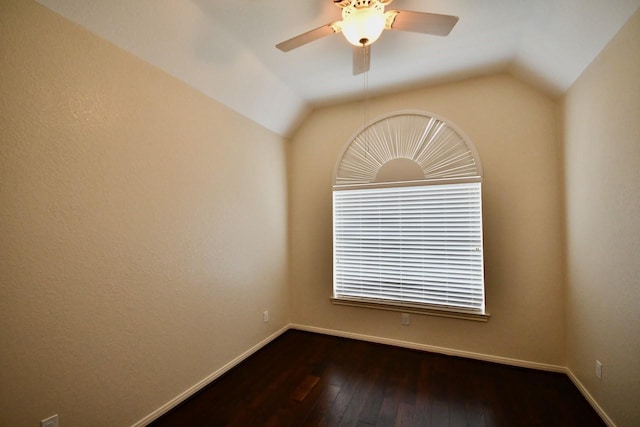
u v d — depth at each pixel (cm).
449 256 262
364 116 299
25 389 124
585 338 195
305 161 328
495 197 249
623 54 147
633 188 143
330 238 313
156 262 183
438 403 196
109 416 155
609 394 167
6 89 119
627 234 148
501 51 219
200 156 218
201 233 217
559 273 230
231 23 186
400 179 280
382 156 290
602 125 169
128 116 167
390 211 286
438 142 268
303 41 162
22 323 124
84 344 145
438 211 267
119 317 161
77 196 143
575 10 156
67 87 139
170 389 190
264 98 268
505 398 200
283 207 322
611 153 161
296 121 321
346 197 307
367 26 143
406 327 279
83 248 145
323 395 206
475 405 193
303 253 327
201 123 219
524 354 239
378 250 290
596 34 160
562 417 179
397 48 216
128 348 166
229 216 246
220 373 230
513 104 246
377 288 290
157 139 185
